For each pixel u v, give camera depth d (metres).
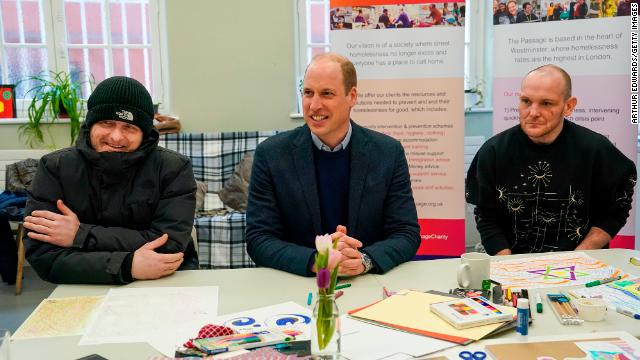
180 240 1.65
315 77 1.72
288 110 4.31
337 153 1.85
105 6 4.25
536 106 2.08
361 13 2.71
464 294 1.34
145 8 4.30
